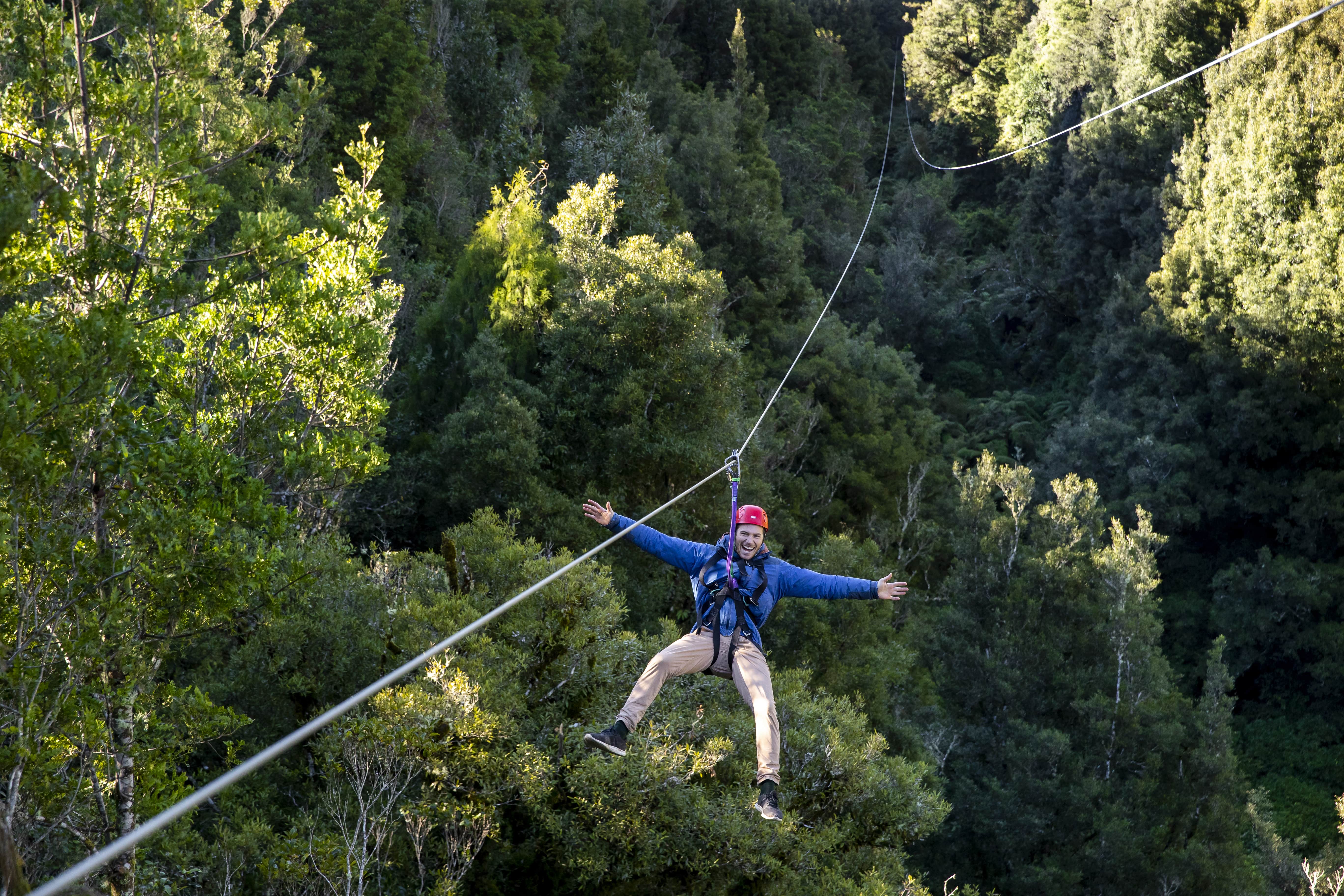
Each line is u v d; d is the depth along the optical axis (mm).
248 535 9523
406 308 27938
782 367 37500
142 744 8828
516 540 14891
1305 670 35594
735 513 5539
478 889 12594
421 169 36406
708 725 12922
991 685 26547
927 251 61656
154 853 10516
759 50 65938
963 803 24844
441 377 23984
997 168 68062
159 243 8141
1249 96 41156
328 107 33125
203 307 9406
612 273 23016
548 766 11711
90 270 7441
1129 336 43188
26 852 8133
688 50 62094
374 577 14570
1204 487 39938
